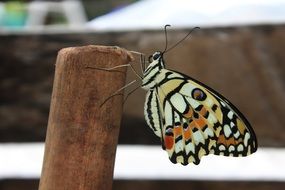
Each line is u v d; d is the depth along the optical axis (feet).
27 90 1.27
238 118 0.91
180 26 1.25
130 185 1.33
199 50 1.24
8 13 2.13
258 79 1.24
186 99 0.95
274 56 1.24
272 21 1.24
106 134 0.81
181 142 0.95
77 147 0.80
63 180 0.80
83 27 1.27
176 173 1.35
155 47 1.24
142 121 1.25
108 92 0.81
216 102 0.93
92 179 0.80
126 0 1.88
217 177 1.33
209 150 0.94
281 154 1.43
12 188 1.36
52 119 0.81
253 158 1.44
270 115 1.24
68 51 0.81
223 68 1.24
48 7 2.10
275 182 1.32
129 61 0.83
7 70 1.27
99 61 0.81
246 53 1.24
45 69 1.27
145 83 0.96
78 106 0.81
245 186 1.32
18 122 1.27
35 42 1.27
